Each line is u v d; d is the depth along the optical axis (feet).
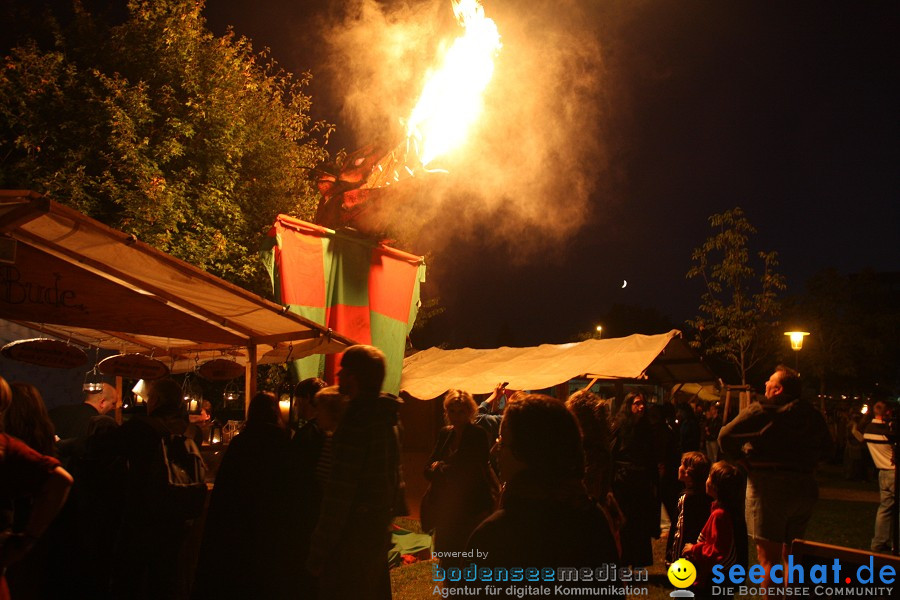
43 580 14.53
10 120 44.09
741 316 64.03
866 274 92.12
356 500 11.73
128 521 14.90
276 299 26.73
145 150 46.09
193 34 49.70
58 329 23.38
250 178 53.78
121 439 15.30
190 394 32.32
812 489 16.61
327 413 14.16
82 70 48.67
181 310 18.66
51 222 14.37
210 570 13.33
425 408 39.01
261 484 13.61
